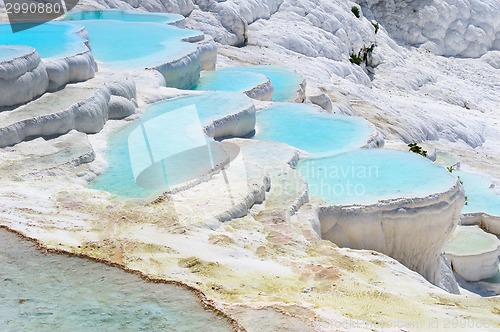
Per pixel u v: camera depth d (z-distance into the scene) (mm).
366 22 37906
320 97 21062
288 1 33375
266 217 10016
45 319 5852
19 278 6504
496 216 16750
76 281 6477
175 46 18656
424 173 12234
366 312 7020
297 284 7730
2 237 7262
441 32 40812
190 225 8969
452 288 13328
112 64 16500
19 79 11867
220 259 8023
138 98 14375
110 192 10086
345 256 9078
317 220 10539
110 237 8117
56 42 15117
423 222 11172
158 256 7758
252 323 6176
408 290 8250
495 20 41875
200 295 6297
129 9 24000
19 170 10086
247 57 25609
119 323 5828
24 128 11125
